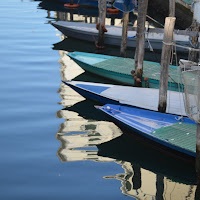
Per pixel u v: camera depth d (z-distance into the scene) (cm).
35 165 1164
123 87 1602
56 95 1677
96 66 1844
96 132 1382
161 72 1331
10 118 1447
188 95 1069
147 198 1038
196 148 1083
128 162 1209
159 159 1234
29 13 3331
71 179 1106
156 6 3164
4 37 2573
